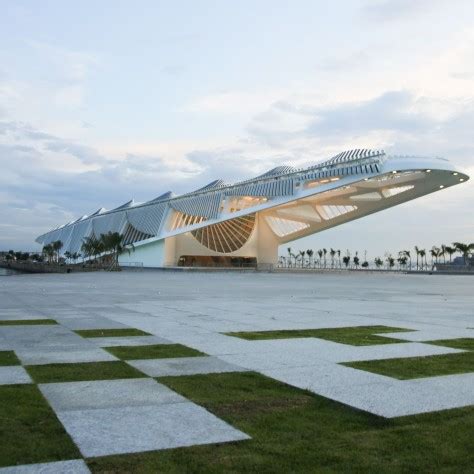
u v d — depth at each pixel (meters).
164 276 55.00
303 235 97.81
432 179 73.75
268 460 3.81
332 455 3.91
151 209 97.50
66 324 11.64
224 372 6.71
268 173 88.06
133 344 8.88
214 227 96.94
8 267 128.38
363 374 6.66
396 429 4.52
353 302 19.31
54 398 5.42
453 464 3.76
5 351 8.16
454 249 130.62
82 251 105.00
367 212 86.00
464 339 9.74
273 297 21.72
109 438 4.23
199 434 4.35
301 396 5.57
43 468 3.64
